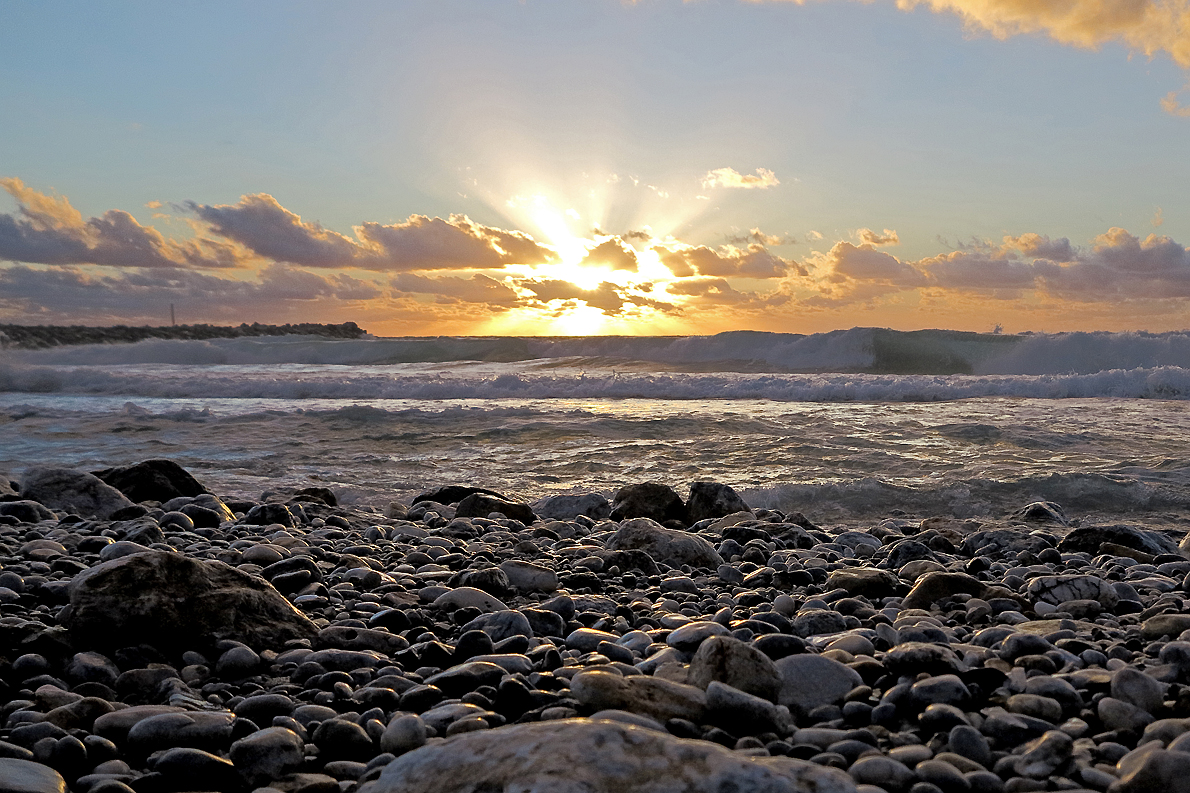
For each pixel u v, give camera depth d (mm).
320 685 2688
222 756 2168
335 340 33062
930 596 3760
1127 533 5664
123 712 2320
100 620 2881
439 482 9094
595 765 1584
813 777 1589
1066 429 12328
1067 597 3709
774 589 4258
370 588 4105
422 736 2135
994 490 8219
